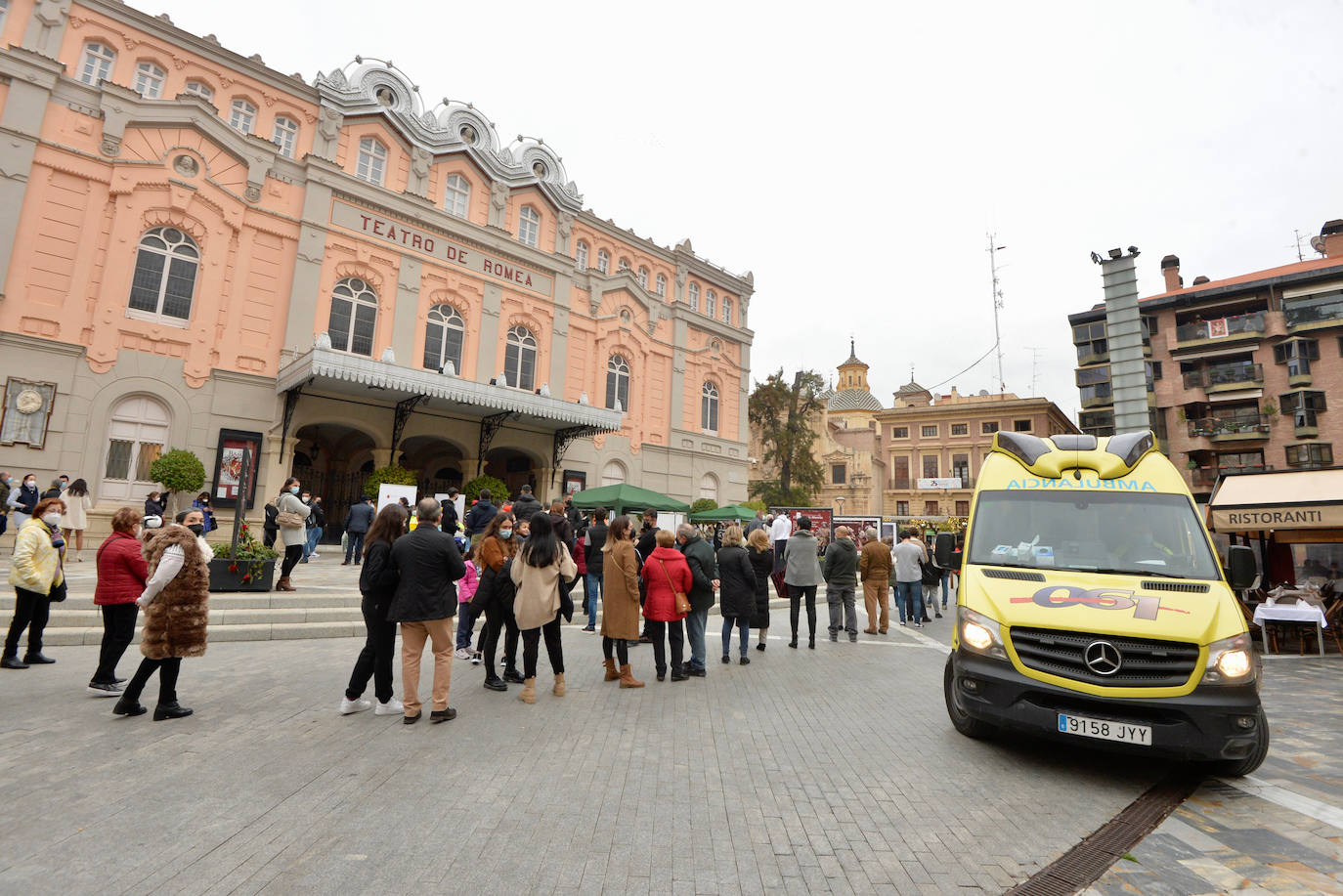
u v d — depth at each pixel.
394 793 3.94
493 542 6.77
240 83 19.45
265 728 5.12
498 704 6.07
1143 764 4.82
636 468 28.16
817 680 7.51
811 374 46.31
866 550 11.54
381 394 19.58
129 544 6.00
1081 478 5.85
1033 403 49.03
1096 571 5.16
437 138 23.20
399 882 2.94
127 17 17.67
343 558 17.36
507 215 25.14
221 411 17.91
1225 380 33.56
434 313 22.64
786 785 4.29
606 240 28.69
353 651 8.31
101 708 5.46
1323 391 31.38
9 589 9.12
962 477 51.44
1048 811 3.98
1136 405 12.71
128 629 5.93
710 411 32.16
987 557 5.57
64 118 16.30
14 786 3.87
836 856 3.34
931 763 4.77
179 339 17.41
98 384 16.20
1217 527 12.25
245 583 10.01
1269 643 11.77
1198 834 3.74
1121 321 13.04
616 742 5.05
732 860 3.26
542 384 23.59
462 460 22.98
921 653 9.53
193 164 17.98
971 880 3.13
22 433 15.15
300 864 3.08
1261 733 4.30
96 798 3.74
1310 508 11.32
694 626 7.59
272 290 19.17
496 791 4.02
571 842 3.38
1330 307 31.58
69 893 2.78
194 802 3.73
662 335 29.97
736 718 5.82
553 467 25.03
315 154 20.03
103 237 16.56
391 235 21.62
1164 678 4.31
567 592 6.71
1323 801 4.25
